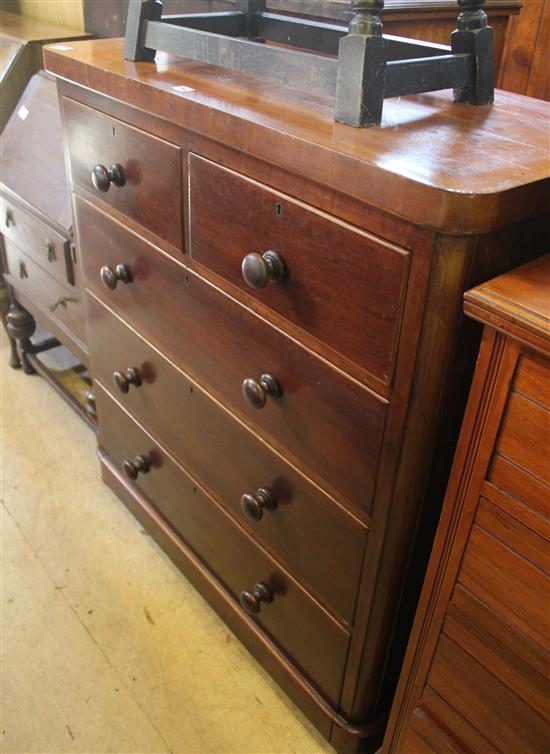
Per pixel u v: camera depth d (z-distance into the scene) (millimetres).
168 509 1446
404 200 631
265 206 821
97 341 1439
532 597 698
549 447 616
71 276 1516
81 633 1359
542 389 601
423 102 891
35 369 2088
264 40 1161
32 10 2174
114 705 1238
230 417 1075
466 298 611
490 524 708
